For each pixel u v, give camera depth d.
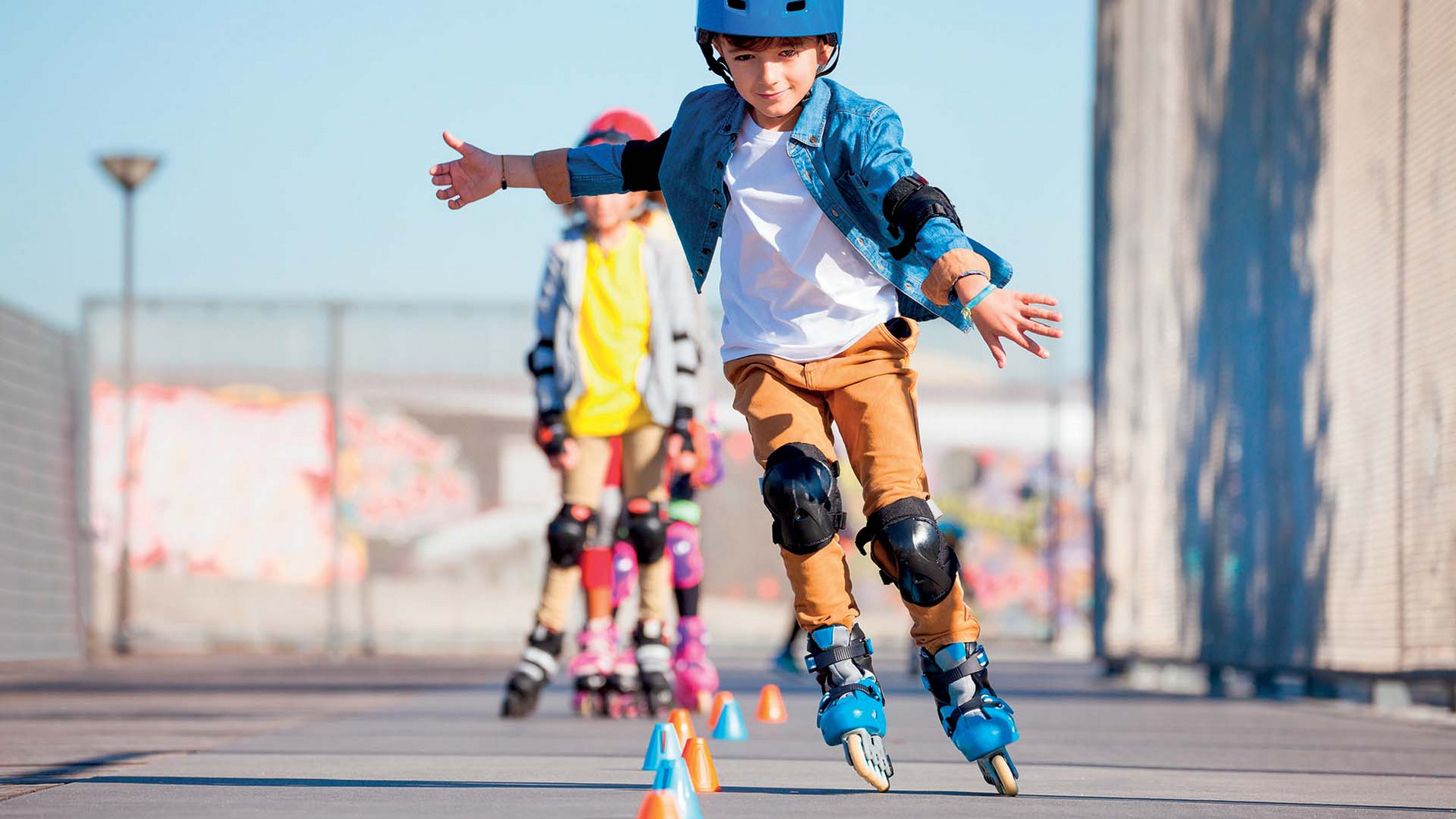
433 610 40.25
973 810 6.32
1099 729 11.72
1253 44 16.78
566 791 6.96
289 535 40.22
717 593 40.25
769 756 9.17
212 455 40.28
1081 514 42.06
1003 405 41.66
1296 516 15.61
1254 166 16.81
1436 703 15.41
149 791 6.98
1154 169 21.20
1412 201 12.91
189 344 40.28
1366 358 13.87
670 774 5.89
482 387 40.53
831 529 6.89
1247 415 17.14
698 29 6.92
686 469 13.51
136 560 39.97
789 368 7.00
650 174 7.41
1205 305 18.69
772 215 7.04
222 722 12.40
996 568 41.47
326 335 40.44
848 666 6.96
